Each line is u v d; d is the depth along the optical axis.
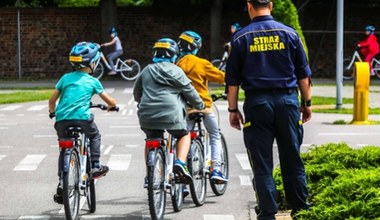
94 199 10.73
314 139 18.31
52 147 17.31
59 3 48.25
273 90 8.67
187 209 10.98
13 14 42.41
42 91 33.34
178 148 10.22
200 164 11.21
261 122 8.66
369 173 9.25
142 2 51.19
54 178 13.54
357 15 42.72
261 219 8.70
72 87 10.17
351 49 42.78
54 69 42.78
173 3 42.91
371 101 28.88
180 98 10.21
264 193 8.65
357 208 8.12
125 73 39.31
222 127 20.94
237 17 42.34
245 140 8.76
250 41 8.70
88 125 10.20
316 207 8.57
